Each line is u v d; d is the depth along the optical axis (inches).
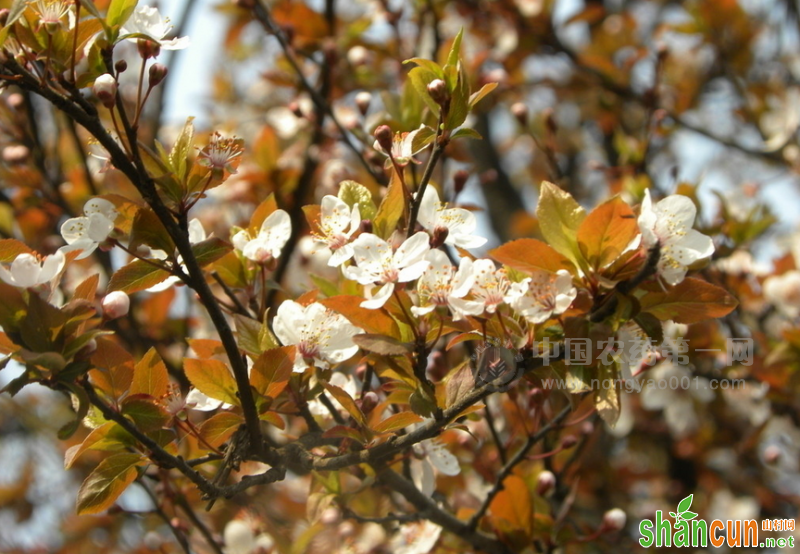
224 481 18.9
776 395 26.2
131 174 18.3
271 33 27.2
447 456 21.5
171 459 18.5
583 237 18.8
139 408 18.9
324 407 21.2
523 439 25.4
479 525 23.1
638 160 29.9
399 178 19.7
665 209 19.0
